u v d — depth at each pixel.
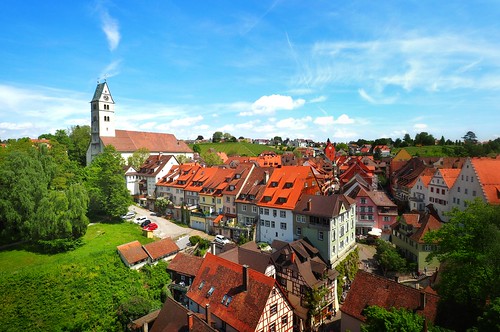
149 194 91.56
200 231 68.19
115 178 68.69
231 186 68.06
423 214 64.69
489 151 144.62
